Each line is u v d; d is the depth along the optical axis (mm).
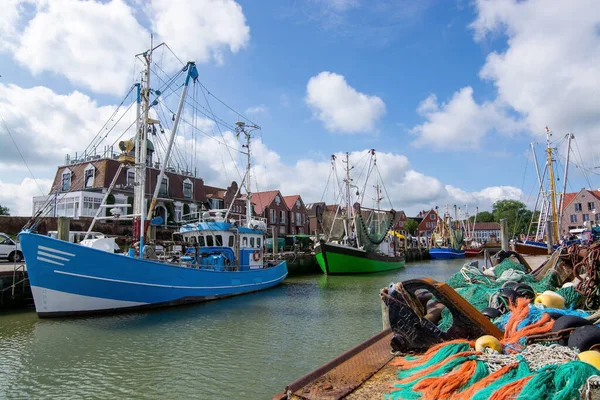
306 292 21516
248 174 24797
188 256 18297
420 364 3604
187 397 7438
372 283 26391
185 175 42750
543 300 4898
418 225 91688
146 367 8992
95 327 12414
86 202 34094
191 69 17953
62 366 9070
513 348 3520
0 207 50406
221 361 9391
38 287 12734
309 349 10336
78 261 12969
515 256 9984
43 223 25406
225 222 20922
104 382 8164
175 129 17719
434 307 5449
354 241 37031
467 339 4059
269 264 25188
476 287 6609
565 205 64875
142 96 16750
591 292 5875
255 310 15766
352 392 3174
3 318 13641
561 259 8102
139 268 14359
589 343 3303
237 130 24922
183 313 14938
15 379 8336
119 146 17922
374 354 4227
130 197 36031
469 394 2846
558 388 2609
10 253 20484
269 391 7680
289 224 59969
